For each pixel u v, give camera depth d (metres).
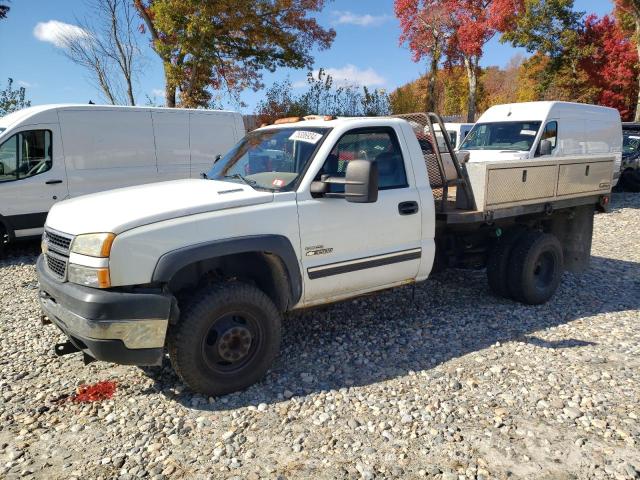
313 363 4.51
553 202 5.96
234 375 3.92
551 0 25.31
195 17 16.08
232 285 3.87
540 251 5.84
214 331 3.83
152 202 3.86
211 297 3.74
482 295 6.41
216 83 20.78
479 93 42.41
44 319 4.32
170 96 19.19
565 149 12.19
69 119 9.45
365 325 5.40
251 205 3.97
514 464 3.12
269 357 4.09
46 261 4.11
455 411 3.71
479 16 25.62
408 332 5.20
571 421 3.56
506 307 5.96
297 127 4.80
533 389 4.00
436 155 5.39
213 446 3.33
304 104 20.36
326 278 4.36
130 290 3.53
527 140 11.62
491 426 3.52
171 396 3.95
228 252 3.76
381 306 5.96
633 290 6.70
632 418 3.58
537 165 5.66
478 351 4.73
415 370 4.37
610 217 12.74
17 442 3.39
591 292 6.59
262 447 3.31
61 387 4.13
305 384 4.13
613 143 14.24
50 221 4.11
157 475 3.04
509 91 54.16
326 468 3.10
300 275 4.20
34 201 9.16
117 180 10.00
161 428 3.54
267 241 3.94
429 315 5.70
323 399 3.89
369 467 3.10
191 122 10.92
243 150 5.05
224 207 3.86
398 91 25.22
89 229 3.56
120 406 3.83
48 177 9.26
